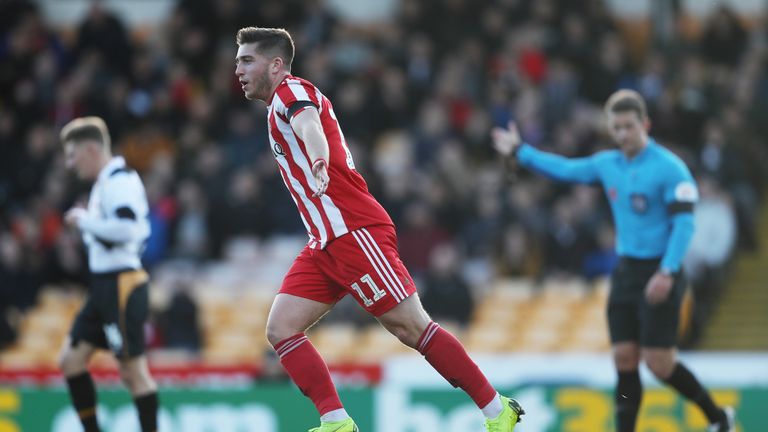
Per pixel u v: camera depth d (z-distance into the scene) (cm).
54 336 4719
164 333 4288
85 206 4984
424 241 4675
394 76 5491
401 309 1947
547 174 2655
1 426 3350
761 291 4984
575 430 3275
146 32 6562
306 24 5872
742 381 3741
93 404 2642
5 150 5406
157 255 4916
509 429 1953
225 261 4953
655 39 5681
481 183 4953
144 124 5669
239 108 5556
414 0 5853
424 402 3341
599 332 4512
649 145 2525
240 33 1997
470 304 4388
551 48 5544
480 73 5600
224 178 5047
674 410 3209
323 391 1950
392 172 4975
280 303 1980
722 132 5034
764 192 5419
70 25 6612
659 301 2434
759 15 6222
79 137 2592
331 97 5475
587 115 5228
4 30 5981
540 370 3812
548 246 4678
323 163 1808
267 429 3356
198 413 3372
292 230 4981
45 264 4816
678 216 2452
